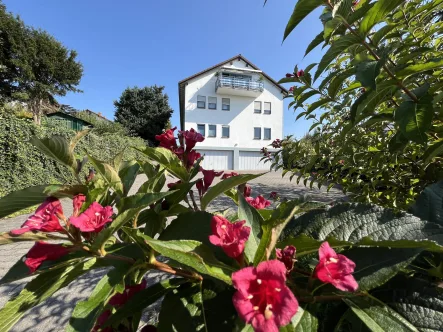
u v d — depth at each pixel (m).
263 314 0.51
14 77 23.69
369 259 0.71
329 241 0.70
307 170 3.25
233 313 0.73
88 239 0.76
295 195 8.05
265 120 26.41
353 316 0.71
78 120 25.83
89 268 0.77
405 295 0.67
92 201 0.79
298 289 0.70
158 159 1.12
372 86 0.95
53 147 0.78
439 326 0.61
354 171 2.77
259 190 9.38
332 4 1.12
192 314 0.75
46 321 2.71
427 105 1.05
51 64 24.72
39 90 24.91
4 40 22.81
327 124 3.25
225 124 25.78
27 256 0.69
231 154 25.94
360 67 1.03
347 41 1.15
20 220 6.29
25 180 7.43
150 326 1.02
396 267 0.66
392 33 1.37
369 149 2.43
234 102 25.91
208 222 0.93
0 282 0.75
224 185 0.99
